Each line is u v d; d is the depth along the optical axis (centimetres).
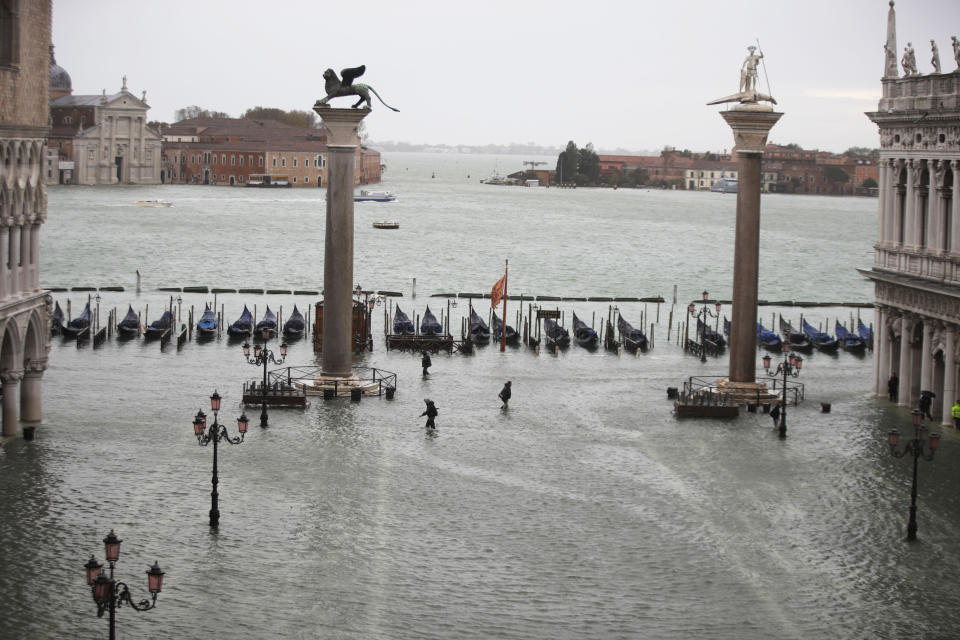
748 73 7875
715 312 13238
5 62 6259
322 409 7538
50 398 7656
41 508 5325
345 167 7856
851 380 8981
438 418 7369
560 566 4828
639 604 4462
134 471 5959
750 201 7881
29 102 6419
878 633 4259
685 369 9419
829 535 5266
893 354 8100
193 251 19950
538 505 5619
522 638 4141
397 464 6262
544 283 16950
